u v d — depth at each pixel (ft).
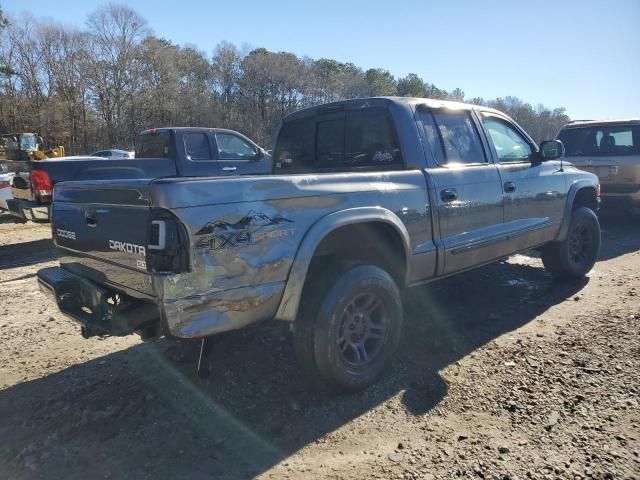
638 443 8.86
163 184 8.61
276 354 13.00
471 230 13.99
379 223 11.75
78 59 209.56
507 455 8.73
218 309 9.14
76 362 13.15
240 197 9.30
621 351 12.42
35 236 35.76
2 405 11.03
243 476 8.51
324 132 15.37
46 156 76.18
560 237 17.94
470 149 14.67
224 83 258.78
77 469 8.80
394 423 9.93
